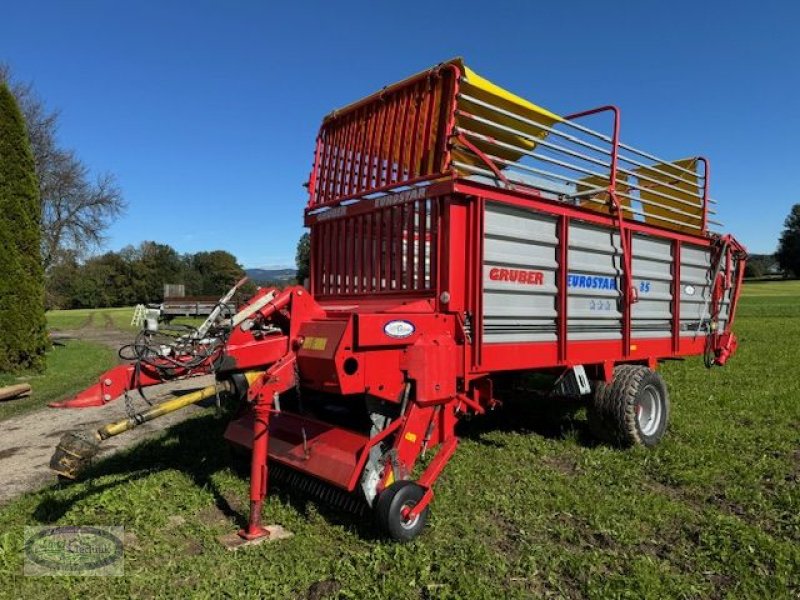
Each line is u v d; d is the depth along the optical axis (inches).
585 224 236.5
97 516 185.0
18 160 542.9
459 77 187.9
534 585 146.8
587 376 263.7
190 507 191.0
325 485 192.5
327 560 156.1
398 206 207.3
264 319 193.0
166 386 455.8
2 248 525.3
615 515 184.2
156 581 146.5
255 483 171.0
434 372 183.3
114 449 268.2
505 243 205.8
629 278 257.4
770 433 274.5
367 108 222.8
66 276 2027.6
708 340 319.3
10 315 528.4
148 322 175.5
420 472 219.0
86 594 141.6
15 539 166.9
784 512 188.2
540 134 222.5
